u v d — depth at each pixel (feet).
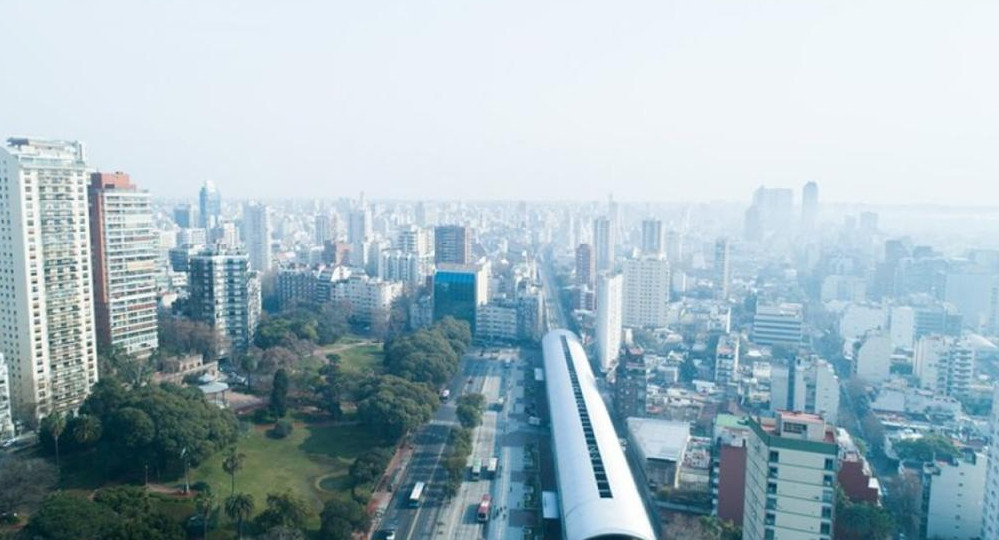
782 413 622.54
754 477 630.74
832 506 585.63
